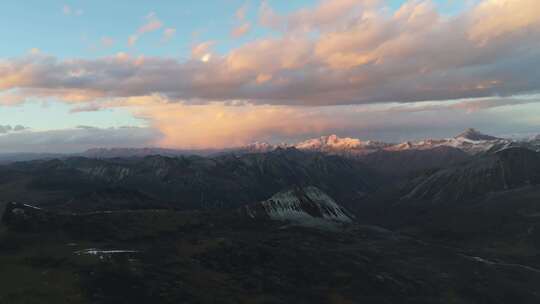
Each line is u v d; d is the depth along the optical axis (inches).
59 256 4867.1
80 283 4013.3
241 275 5300.2
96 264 4635.8
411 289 5664.4
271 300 4559.5
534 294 5964.6
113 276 4315.9
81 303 3592.5
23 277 4057.6
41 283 3927.2
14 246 5260.8
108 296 3836.1
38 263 4554.6
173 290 4239.7
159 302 3924.7
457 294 5654.5
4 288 3732.8
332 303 4798.2
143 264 4933.6
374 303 4960.6
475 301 5457.7
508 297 5748.0
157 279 4471.0
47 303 3491.6
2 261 4576.8
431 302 5241.1
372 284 5649.6
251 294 4670.3
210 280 4872.0
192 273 4977.9
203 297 4237.2
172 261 5339.6
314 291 5123.0
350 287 5462.6
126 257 5083.7
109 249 5541.3
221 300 4264.3
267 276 5403.5
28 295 3607.3
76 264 4581.7
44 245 5438.0
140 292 4047.7
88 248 5457.7
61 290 3806.6
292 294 4899.1
